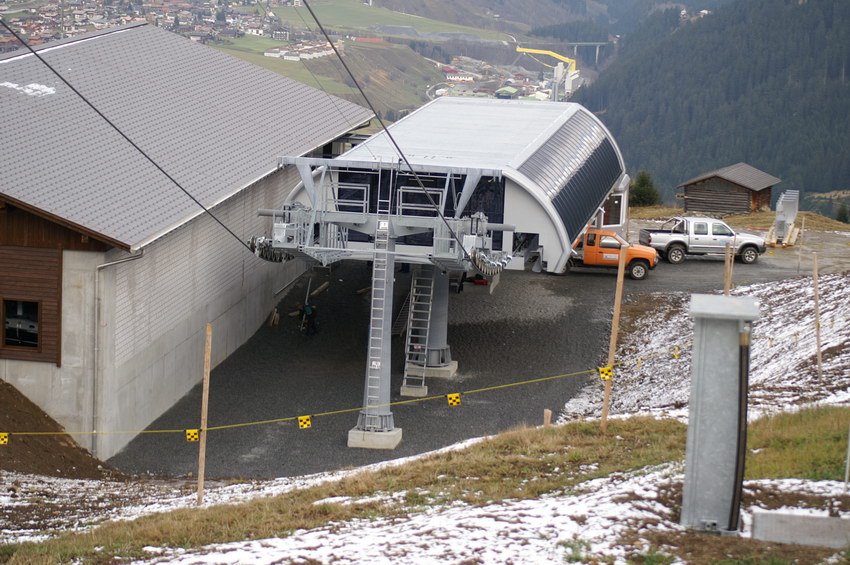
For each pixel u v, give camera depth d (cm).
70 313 2856
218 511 1941
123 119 3916
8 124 3441
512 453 2292
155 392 3198
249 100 4841
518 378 3559
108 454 2906
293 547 1593
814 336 3384
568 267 4731
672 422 2470
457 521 1636
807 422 2086
